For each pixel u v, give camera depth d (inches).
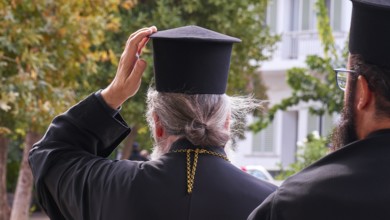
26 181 566.6
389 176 103.7
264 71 1238.3
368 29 106.9
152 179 140.6
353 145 107.3
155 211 138.3
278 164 917.2
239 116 150.9
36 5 423.8
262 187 140.3
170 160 142.3
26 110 418.3
